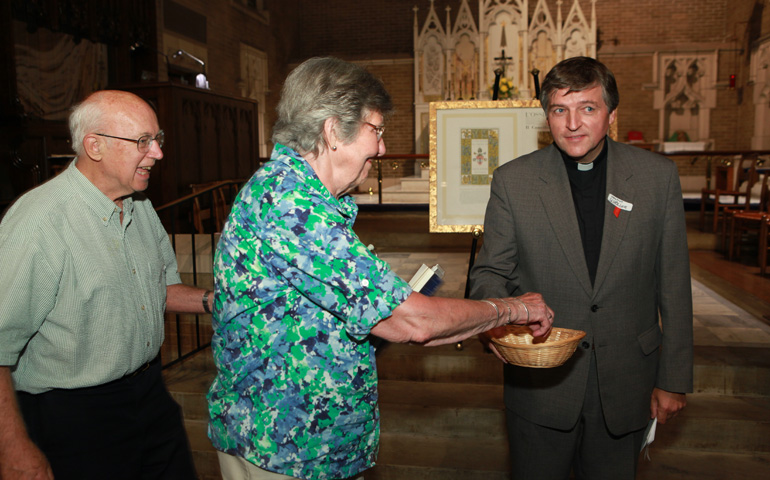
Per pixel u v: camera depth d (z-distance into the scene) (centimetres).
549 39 1127
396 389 307
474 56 1145
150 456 168
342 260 109
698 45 1127
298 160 117
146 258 163
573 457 170
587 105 150
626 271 158
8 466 126
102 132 146
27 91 658
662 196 159
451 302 118
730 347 316
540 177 166
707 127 1147
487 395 296
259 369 119
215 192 557
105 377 149
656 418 167
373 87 118
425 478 252
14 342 133
